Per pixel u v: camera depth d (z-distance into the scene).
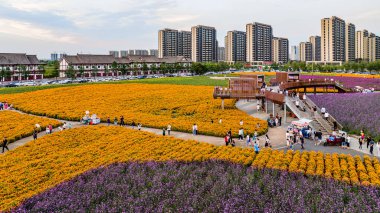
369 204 26.34
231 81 72.88
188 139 48.41
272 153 40.12
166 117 65.56
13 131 54.56
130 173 34.03
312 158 37.50
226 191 28.80
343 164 35.47
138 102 84.62
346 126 56.44
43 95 93.25
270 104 83.81
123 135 51.00
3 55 163.25
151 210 26.33
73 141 48.81
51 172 36.28
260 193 28.53
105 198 29.02
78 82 142.88
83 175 34.06
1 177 34.94
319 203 26.38
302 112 61.41
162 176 32.66
